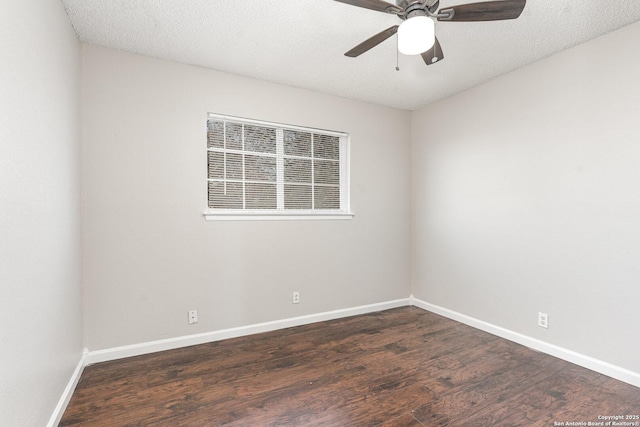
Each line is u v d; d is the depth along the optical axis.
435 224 3.65
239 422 1.75
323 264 3.40
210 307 2.83
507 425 1.71
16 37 1.27
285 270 3.18
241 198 3.01
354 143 3.58
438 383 2.14
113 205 2.46
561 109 2.47
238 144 2.99
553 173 2.53
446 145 3.50
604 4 1.88
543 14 1.98
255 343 2.80
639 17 2.02
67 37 2.00
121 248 2.49
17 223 1.27
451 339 2.89
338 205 3.56
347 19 2.08
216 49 2.47
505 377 2.22
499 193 2.95
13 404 1.23
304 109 3.26
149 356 2.53
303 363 2.43
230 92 2.89
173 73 2.66
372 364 2.42
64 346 1.87
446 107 3.50
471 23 2.08
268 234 3.09
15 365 1.25
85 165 2.37
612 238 2.19
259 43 2.38
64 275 1.89
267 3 1.91
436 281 3.65
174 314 2.69
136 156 2.53
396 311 3.74
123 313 2.51
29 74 1.40
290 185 3.26
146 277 2.58
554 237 2.53
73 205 2.12
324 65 2.73
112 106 2.45
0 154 1.14
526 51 2.47
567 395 1.99
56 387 1.73
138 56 2.54
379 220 3.76
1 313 1.15
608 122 2.21
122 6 1.93
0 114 1.14
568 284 2.44
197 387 2.09
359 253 3.63
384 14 2.02
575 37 2.26
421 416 1.80
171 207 2.66
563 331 2.47
